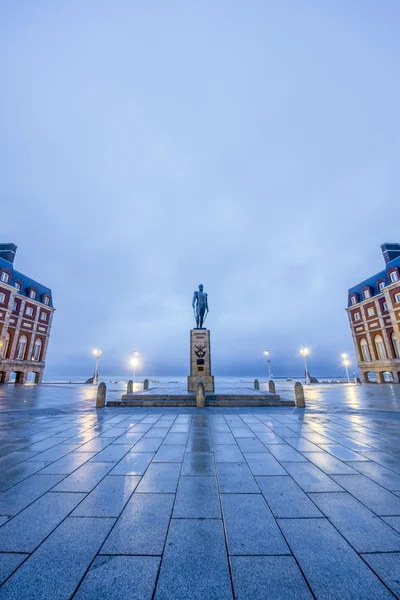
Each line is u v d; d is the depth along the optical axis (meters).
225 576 2.41
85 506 3.65
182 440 7.02
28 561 2.59
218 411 11.91
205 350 17.50
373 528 3.14
